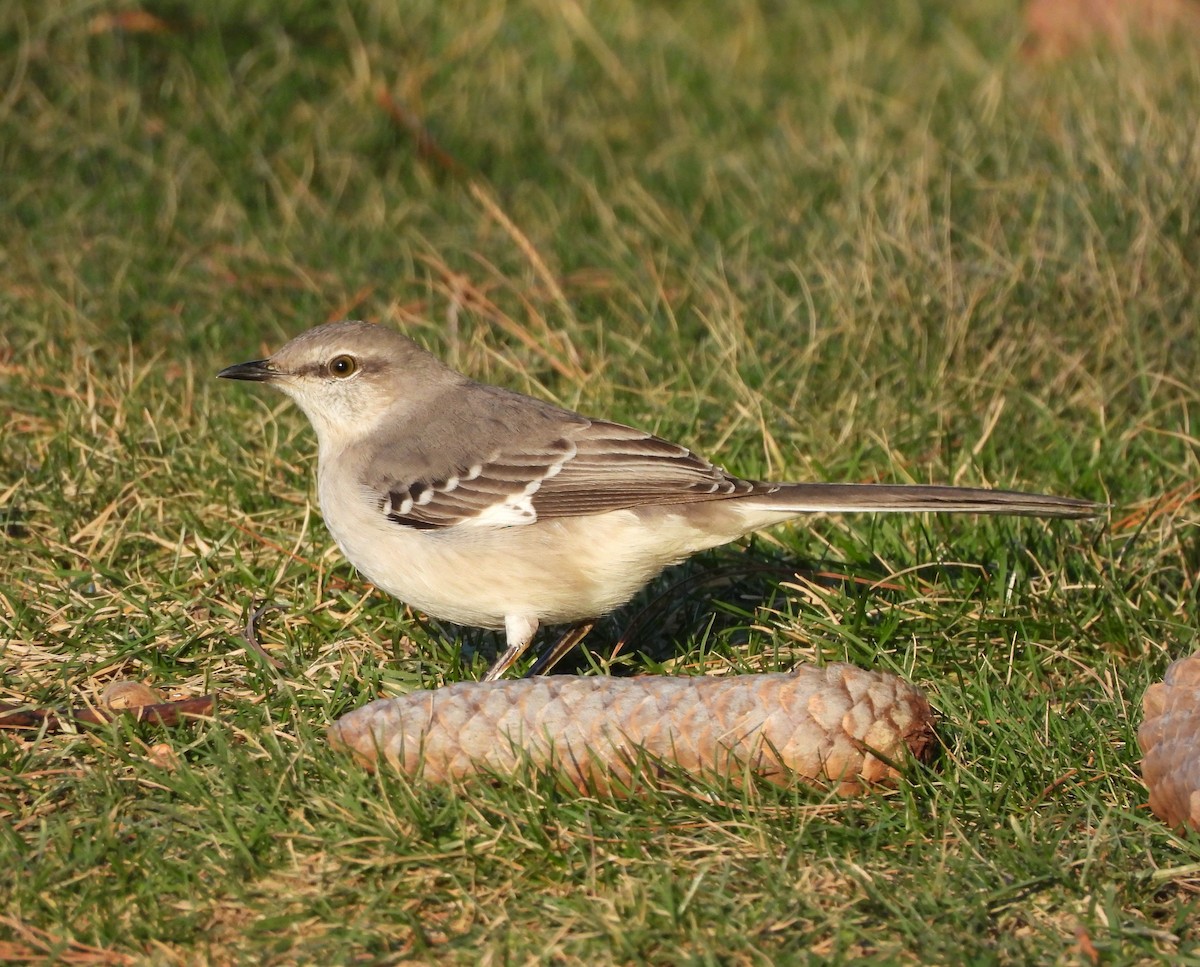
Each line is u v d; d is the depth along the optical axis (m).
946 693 8.83
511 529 9.29
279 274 14.62
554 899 7.13
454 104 17.67
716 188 16.08
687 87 18.69
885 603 9.98
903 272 13.29
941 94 18.30
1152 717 7.88
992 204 14.48
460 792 7.80
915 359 12.65
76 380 12.35
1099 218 13.88
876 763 7.92
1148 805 7.94
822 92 18.59
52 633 9.52
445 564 9.30
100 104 16.50
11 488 10.83
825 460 11.74
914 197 14.48
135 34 17.12
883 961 6.71
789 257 14.32
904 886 7.24
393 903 7.18
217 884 7.26
